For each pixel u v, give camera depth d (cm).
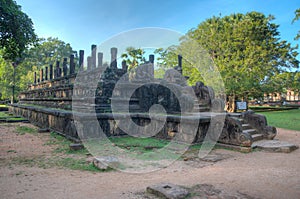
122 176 458
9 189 381
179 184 406
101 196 352
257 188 388
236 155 652
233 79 2008
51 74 1838
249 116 917
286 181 425
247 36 2244
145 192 369
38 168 508
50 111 1045
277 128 1259
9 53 1277
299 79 2256
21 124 1356
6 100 3391
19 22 1118
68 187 392
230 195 356
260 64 2167
